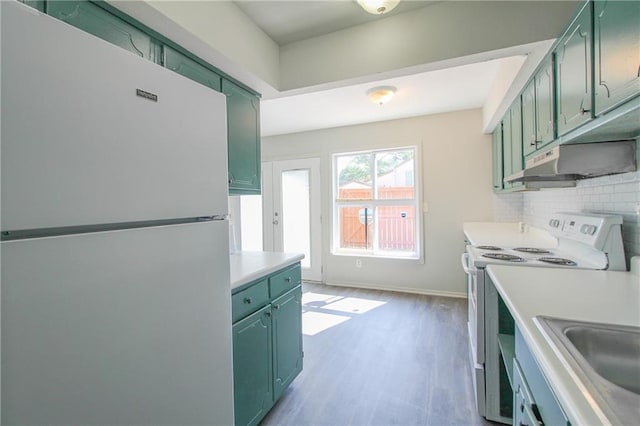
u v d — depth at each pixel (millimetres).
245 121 2004
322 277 4438
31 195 537
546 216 2580
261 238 4867
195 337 886
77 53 605
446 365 2201
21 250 521
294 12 1719
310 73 1972
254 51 1805
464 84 2781
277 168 4664
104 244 650
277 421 1679
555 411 704
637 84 888
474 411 1729
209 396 937
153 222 790
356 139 4156
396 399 1846
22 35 524
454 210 3693
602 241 1495
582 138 1328
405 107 3443
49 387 554
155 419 758
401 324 2930
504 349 1503
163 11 1233
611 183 1583
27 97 530
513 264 1678
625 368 833
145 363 735
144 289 736
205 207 944
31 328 531
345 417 1705
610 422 511
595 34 1120
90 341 619
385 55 1777
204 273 925
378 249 4219
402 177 4062
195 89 913
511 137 2488
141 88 738
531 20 1484
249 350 1515
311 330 2834
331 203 4348
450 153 3686
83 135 616
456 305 3402
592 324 879
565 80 1382
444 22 1646
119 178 688
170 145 821
